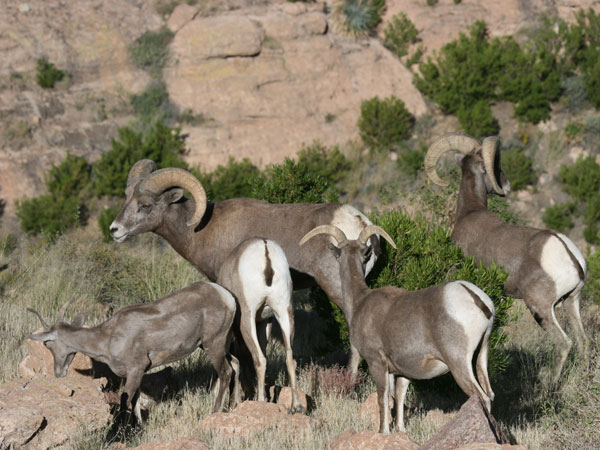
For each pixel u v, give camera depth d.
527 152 63.81
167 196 21.27
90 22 71.94
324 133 67.44
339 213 21.00
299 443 16.28
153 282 31.02
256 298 18.05
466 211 24.44
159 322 17.16
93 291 30.09
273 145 65.81
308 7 75.62
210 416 17.22
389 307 16.08
